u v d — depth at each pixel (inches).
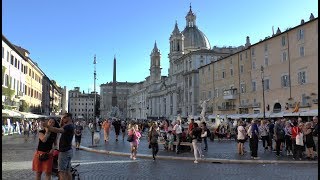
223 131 1487.5
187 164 712.4
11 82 2271.2
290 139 860.0
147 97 6609.3
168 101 5226.4
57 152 441.7
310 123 798.5
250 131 800.9
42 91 3762.3
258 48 2659.9
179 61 4717.0
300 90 2201.0
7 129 1850.4
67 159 393.1
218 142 1323.8
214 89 3405.5
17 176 534.3
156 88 6176.2
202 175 562.9
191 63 4234.7
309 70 2128.4
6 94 2101.4
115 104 3777.1
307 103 2107.5
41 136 402.9
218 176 553.0
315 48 2084.2
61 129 391.5
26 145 1175.0
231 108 3058.6
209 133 1390.3
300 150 789.2
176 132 911.7
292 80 2281.0
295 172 596.7
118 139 1499.8
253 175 563.5
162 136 1122.7
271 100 2487.7
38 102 3435.0
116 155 892.6
